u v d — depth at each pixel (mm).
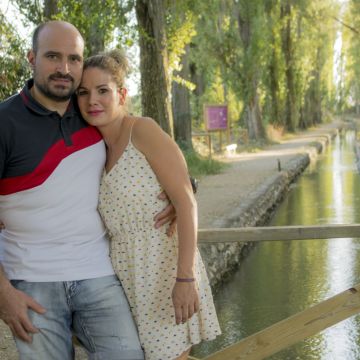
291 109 45312
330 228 3486
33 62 2645
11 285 2541
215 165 19188
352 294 3027
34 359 2553
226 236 3547
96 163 2686
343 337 6105
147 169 2678
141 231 2693
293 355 5734
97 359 2641
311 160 28062
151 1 12297
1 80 7031
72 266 2607
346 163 27141
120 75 2721
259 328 6617
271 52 37531
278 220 13602
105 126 2713
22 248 2607
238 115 36094
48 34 2557
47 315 2564
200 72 35219
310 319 3035
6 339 4609
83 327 2670
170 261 2715
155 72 12555
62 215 2602
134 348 2639
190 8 14914
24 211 2588
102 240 2732
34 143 2553
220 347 6078
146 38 12352
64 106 2641
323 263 9375
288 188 18734
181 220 2631
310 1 42125
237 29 31547
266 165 21156
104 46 11336
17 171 2555
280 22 39594
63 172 2596
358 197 16391
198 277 2771
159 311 2711
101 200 2711
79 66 2607
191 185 2721
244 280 8648
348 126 72688
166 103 12648
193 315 2777
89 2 10336
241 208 11758
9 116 2533
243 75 31734
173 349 2725
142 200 2670
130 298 2723
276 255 10070
